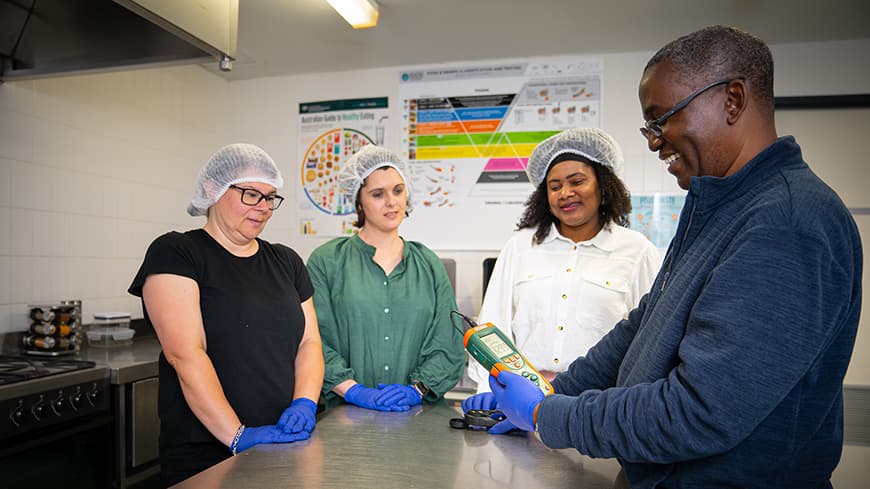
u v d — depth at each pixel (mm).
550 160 1668
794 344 617
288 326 1425
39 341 2176
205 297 1347
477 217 3152
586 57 3051
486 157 3148
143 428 2127
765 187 721
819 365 679
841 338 681
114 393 2047
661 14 2557
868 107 2775
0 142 2172
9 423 1660
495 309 1816
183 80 3133
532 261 1756
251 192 1402
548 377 1616
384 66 3270
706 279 730
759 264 641
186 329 1276
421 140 3223
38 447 1792
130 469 2100
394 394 1424
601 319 1615
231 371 1340
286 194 3406
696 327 681
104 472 2029
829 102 2777
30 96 2283
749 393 621
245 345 1351
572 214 1616
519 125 3113
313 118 3377
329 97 3354
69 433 1869
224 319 1342
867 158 2779
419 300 1667
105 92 2631
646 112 831
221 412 1229
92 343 2488
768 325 622
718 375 633
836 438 720
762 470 686
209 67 3246
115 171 2684
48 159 2355
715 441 647
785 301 622
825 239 635
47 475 1820
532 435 1148
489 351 1062
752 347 623
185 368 1248
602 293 1622
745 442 686
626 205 1687
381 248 1747
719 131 757
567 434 791
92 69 2014
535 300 1698
